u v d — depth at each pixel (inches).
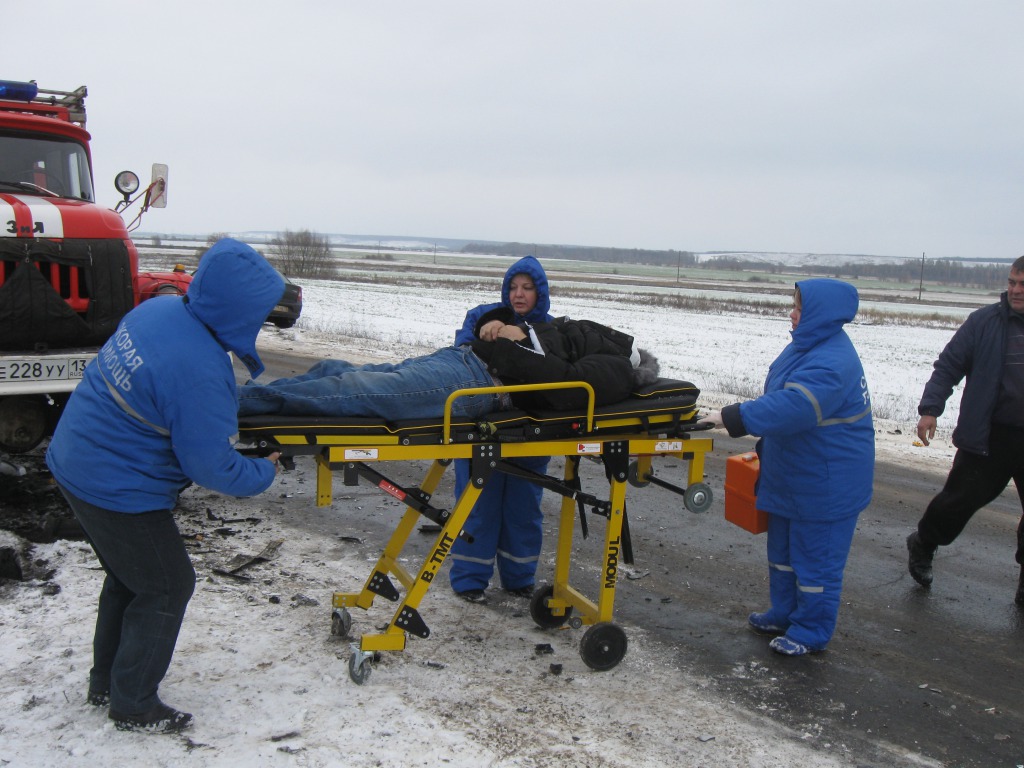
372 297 1348.4
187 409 117.0
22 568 185.6
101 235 251.1
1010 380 193.3
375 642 147.1
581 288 2251.5
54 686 139.3
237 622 168.6
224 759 122.2
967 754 140.6
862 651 177.9
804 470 166.4
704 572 220.1
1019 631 191.2
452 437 146.0
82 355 232.5
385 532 236.4
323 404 140.4
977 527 264.2
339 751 126.2
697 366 686.5
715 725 143.9
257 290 120.6
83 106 322.0
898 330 1285.7
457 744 130.5
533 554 194.7
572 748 132.5
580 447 155.0
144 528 122.3
